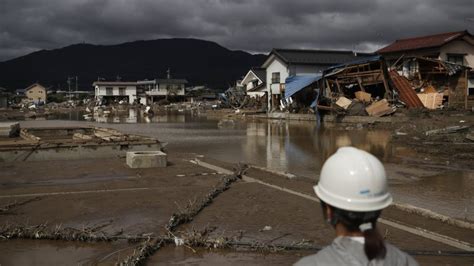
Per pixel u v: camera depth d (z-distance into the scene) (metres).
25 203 7.85
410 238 5.88
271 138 21.02
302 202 7.87
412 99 29.72
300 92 36.84
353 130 24.52
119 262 5.02
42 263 5.12
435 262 5.09
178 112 57.50
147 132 25.08
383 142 18.41
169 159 13.39
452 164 12.80
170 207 7.57
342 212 1.67
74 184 9.51
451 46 35.62
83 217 6.99
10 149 12.45
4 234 6.02
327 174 1.77
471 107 30.73
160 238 5.79
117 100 91.75
